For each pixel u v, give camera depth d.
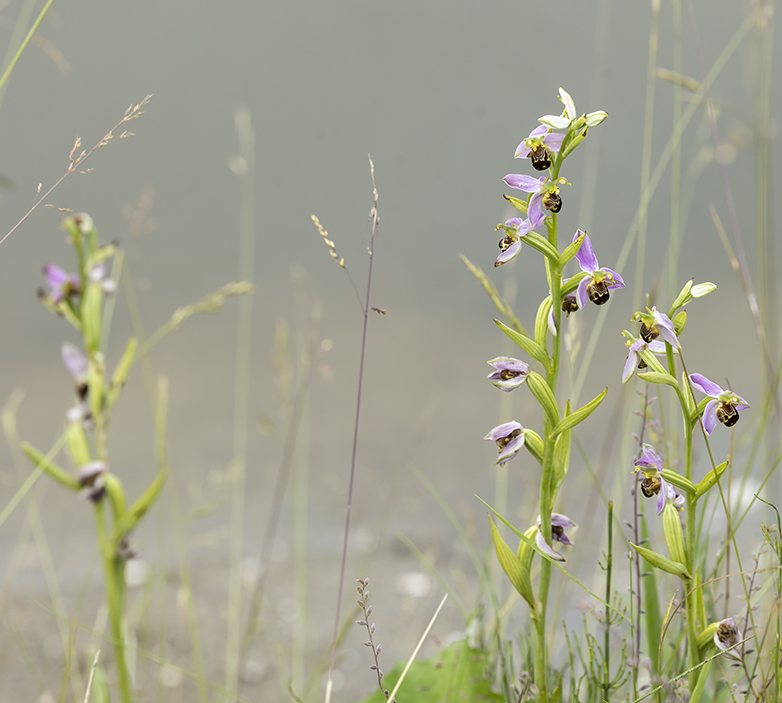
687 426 2.42
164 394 2.68
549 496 2.44
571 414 2.43
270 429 3.56
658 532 2.71
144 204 3.14
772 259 3.35
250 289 2.80
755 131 3.45
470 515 3.58
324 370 3.35
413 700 2.61
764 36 3.36
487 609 3.23
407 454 4.62
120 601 2.64
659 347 2.42
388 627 3.95
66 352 2.64
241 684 3.46
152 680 3.48
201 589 4.63
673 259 3.18
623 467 2.96
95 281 2.64
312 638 3.98
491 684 2.61
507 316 2.63
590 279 2.43
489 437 2.44
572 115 2.42
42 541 4.02
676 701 2.46
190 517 3.31
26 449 2.63
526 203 2.42
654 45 3.24
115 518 2.63
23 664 3.66
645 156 3.23
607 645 2.52
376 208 2.53
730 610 2.69
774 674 2.49
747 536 3.83
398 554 4.97
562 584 2.69
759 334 2.68
